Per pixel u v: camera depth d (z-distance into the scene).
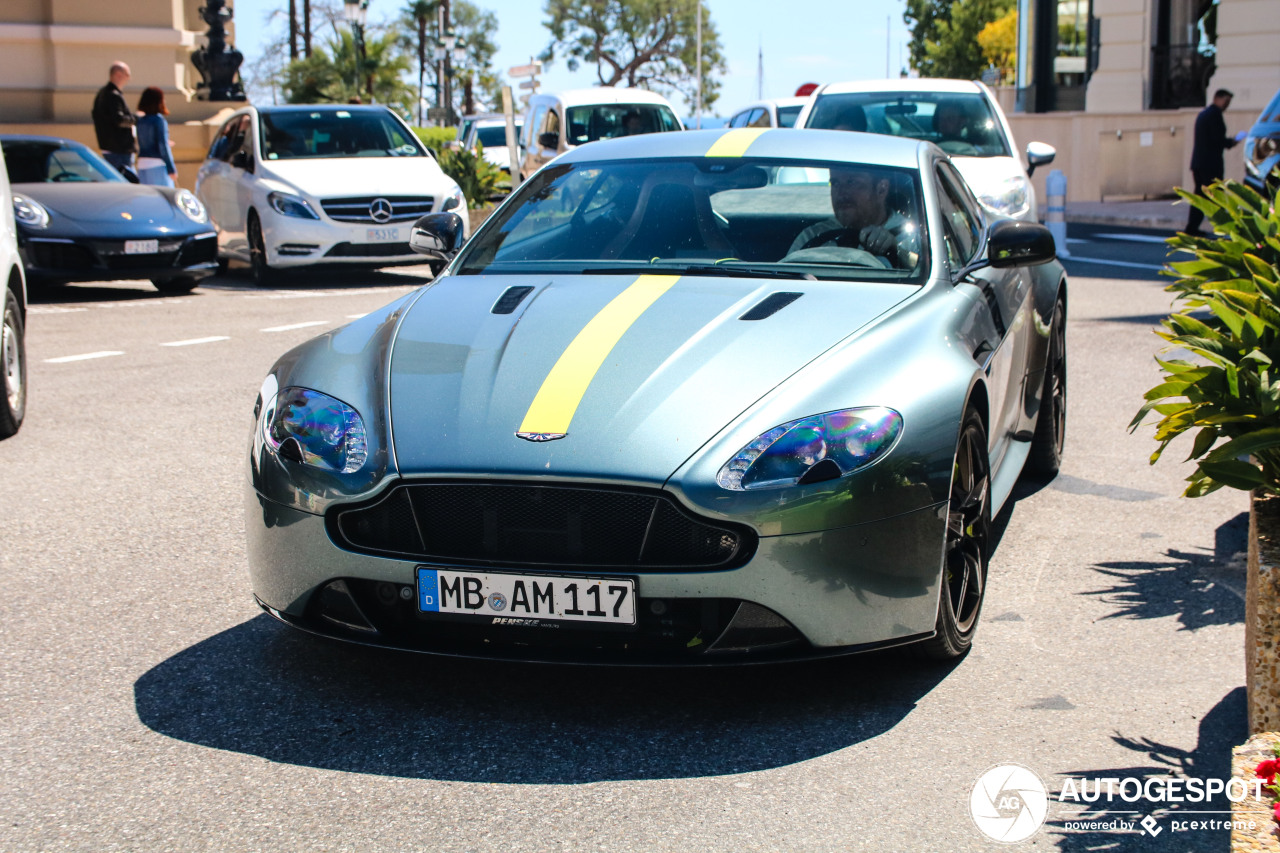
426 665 3.51
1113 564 4.37
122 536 4.71
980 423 3.63
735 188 4.38
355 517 3.19
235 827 2.65
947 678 3.40
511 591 3.05
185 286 12.30
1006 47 77.19
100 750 3.01
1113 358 8.25
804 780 2.85
